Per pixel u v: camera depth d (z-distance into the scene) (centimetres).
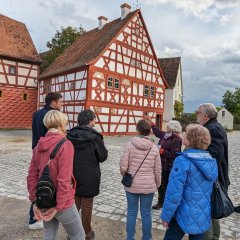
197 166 275
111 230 442
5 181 716
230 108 7288
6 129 2630
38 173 283
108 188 686
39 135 401
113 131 2395
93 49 2434
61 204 259
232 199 653
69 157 270
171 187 275
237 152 1628
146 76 2730
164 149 527
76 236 283
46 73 2806
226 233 454
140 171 373
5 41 2789
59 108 413
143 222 378
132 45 2542
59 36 3709
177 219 279
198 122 365
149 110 2786
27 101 2869
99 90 2256
